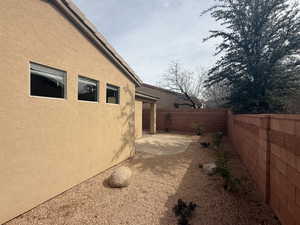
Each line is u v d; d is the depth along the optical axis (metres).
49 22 3.56
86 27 4.47
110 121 5.82
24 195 3.10
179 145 9.46
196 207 3.32
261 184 3.71
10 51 2.86
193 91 25.56
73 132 4.24
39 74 3.44
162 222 2.90
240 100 8.95
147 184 4.45
